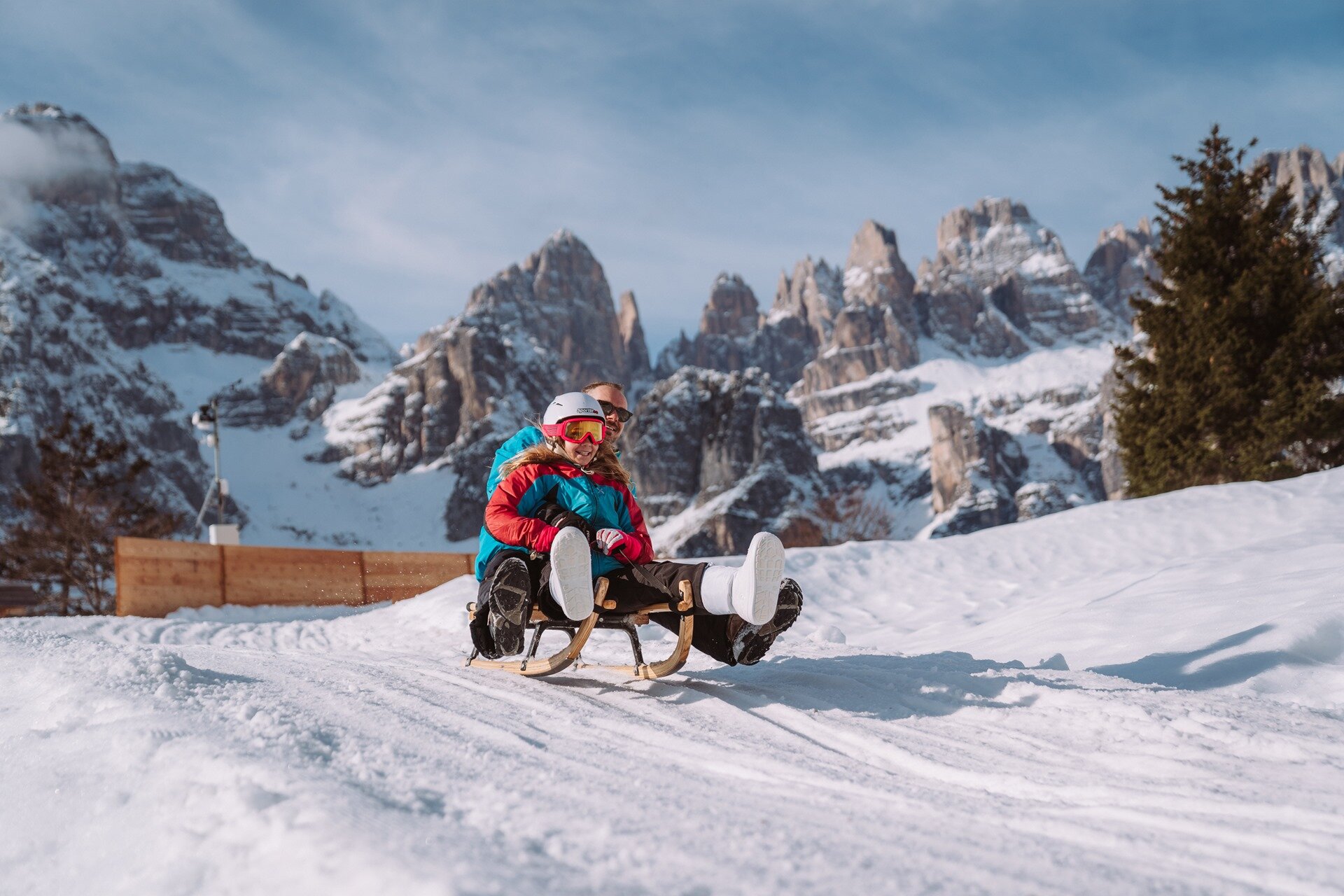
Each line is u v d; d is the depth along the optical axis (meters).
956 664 4.60
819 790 2.35
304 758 2.34
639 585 3.75
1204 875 1.70
